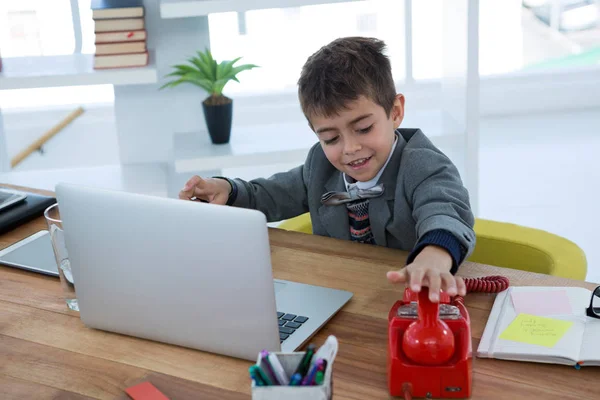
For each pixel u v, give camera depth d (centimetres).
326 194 164
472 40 280
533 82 464
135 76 270
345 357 114
